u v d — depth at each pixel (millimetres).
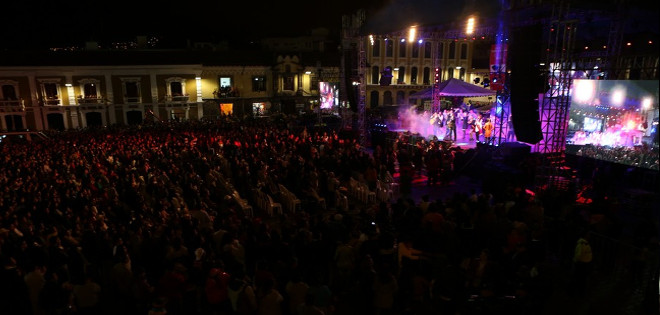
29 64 36844
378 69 49562
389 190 16328
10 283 8523
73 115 38188
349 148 21750
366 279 8289
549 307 9219
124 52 40750
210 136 24375
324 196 15562
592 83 15820
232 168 17875
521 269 8172
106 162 18516
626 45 16578
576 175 17234
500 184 16188
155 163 18375
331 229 9906
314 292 7586
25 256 9141
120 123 39406
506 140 22109
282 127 31453
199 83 41875
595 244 10648
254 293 8016
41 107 37250
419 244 9305
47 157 19031
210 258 8852
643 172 16016
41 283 8523
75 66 37562
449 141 24375
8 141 24422
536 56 14656
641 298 9492
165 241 9453
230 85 43438
